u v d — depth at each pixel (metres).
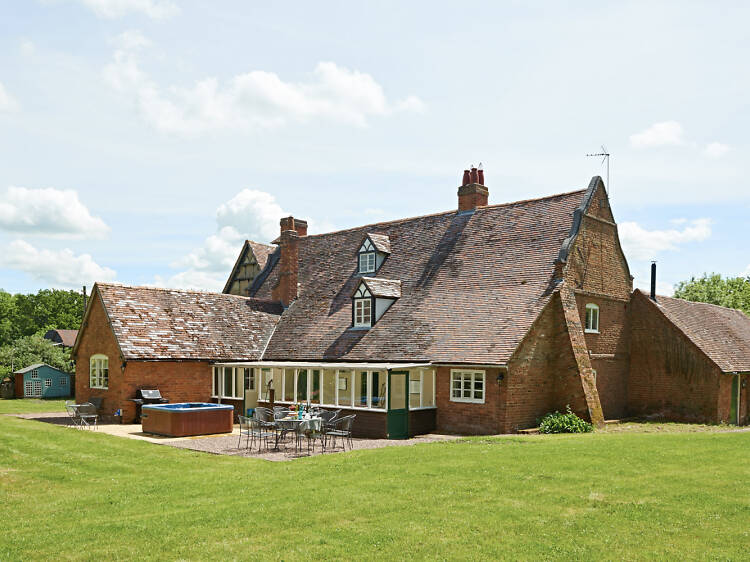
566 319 26.16
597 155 31.33
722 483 13.49
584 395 25.45
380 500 12.98
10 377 53.28
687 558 9.70
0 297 110.25
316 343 31.80
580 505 12.29
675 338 30.84
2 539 11.31
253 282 42.12
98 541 11.05
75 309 112.75
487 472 15.15
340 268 37.38
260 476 16.12
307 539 10.84
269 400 30.62
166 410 24.64
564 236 28.41
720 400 29.48
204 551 10.43
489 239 31.50
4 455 18.91
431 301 29.83
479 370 24.91
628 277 32.44
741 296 66.94
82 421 27.20
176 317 32.38
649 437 19.94
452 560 9.84
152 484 15.49
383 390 26.92
